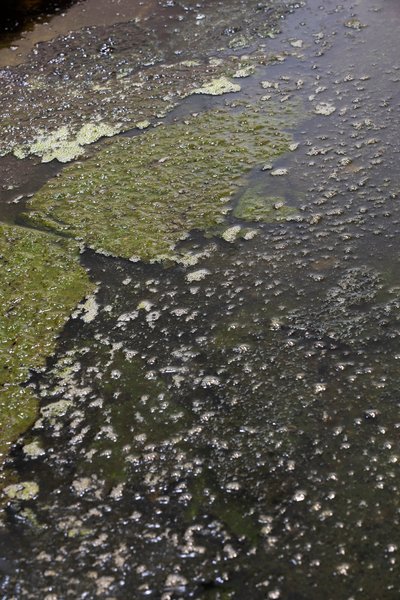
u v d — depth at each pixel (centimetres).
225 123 211
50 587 107
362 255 158
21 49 267
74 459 125
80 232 177
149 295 156
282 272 157
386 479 115
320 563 105
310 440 122
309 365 135
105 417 132
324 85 221
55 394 137
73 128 219
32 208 187
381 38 241
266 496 115
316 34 250
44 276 164
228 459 121
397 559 105
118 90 236
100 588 106
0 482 122
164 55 252
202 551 109
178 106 223
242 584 104
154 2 287
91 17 282
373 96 211
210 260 163
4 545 113
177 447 125
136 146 207
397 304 145
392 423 123
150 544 111
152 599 104
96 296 158
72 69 251
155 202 183
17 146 215
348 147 192
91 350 145
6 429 131
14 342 148
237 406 130
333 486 115
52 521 116
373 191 175
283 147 196
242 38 255
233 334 144
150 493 118
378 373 132
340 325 142
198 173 191
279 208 175
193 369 138
